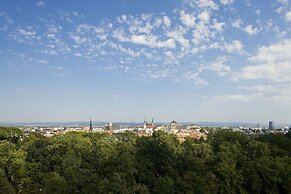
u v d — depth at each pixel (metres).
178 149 152.00
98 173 121.00
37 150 132.75
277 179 136.25
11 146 139.25
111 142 166.88
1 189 111.81
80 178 113.44
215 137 176.00
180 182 121.94
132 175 119.50
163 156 134.12
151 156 133.75
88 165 125.81
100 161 125.00
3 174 117.94
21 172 122.06
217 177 131.62
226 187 128.75
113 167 119.81
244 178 135.25
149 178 124.25
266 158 143.88
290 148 180.00
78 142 148.88
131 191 111.81
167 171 130.00
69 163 122.44
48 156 131.75
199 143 165.50
